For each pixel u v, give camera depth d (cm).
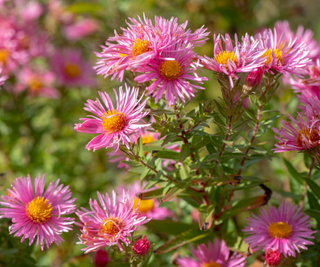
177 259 54
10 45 71
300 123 49
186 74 47
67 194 51
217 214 54
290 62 49
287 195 56
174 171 51
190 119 49
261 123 51
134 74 49
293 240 50
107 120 48
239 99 48
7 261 55
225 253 53
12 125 75
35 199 50
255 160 52
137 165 50
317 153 48
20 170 75
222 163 52
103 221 49
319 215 52
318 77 50
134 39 48
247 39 48
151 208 59
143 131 56
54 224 49
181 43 48
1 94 75
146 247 49
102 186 78
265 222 51
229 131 49
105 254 52
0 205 52
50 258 64
